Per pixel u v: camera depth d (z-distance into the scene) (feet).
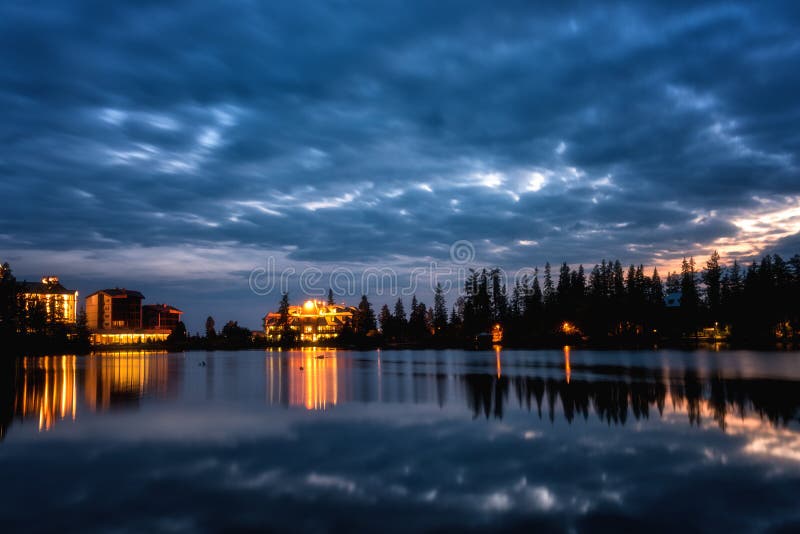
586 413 64.69
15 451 46.16
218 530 28.66
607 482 36.96
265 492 35.01
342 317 511.81
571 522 29.81
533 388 92.12
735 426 55.77
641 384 95.81
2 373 140.97
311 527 29.12
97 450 46.50
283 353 305.12
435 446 47.78
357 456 44.27
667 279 448.24
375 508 32.09
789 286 303.89
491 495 34.40
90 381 115.55
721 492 34.65
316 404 75.05
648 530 28.71
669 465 40.98
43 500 33.37
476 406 71.61
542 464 41.55
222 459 43.34
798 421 58.29
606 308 362.53
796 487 35.55
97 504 32.63
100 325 483.92
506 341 362.53
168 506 32.30
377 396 83.82
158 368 164.66
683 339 344.49
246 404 75.51
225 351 348.79
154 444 48.78
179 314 565.12
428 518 30.50
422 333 476.54
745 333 327.88
